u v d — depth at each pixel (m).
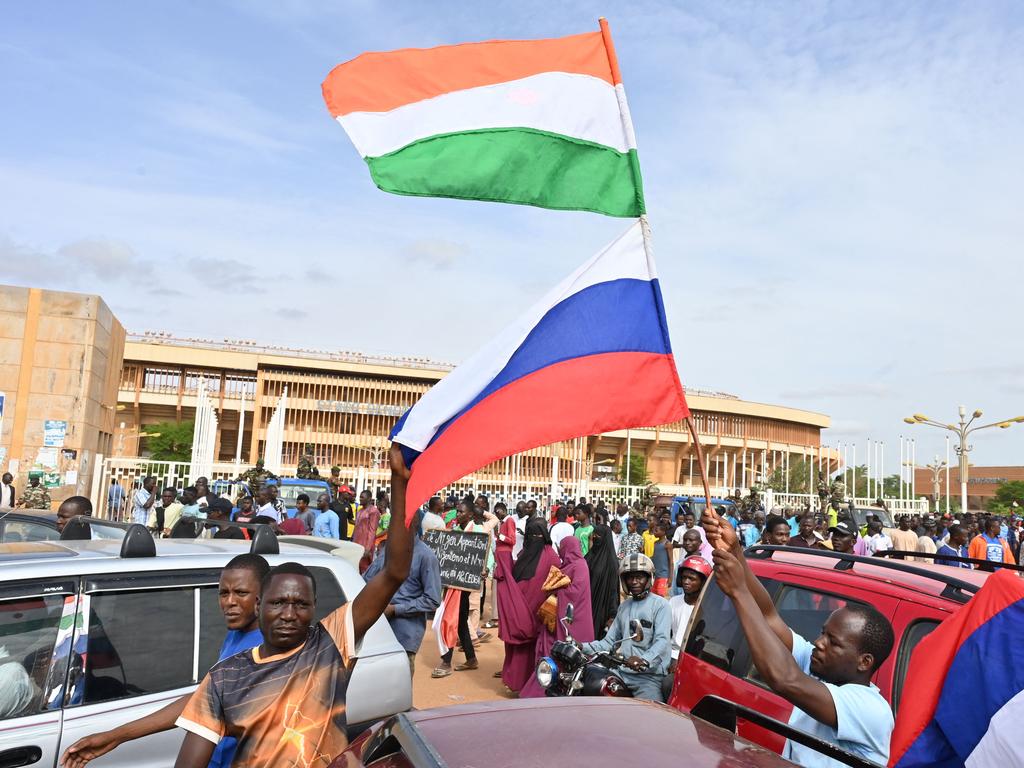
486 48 3.33
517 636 7.51
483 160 3.25
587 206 3.34
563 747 2.06
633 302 3.36
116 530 6.78
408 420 2.87
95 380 18.17
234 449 77.88
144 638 3.68
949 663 2.44
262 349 74.62
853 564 4.04
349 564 4.66
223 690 2.55
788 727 2.40
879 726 2.49
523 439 3.13
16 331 16.98
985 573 3.88
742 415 89.62
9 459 16.69
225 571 3.19
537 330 3.28
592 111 3.35
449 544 9.16
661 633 5.37
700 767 2.00
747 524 14.08
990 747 2.25
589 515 11.60
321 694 2.61
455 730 2.21
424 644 10.62
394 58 3.27
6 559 3.68
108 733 2.87
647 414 3.29
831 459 97.88
